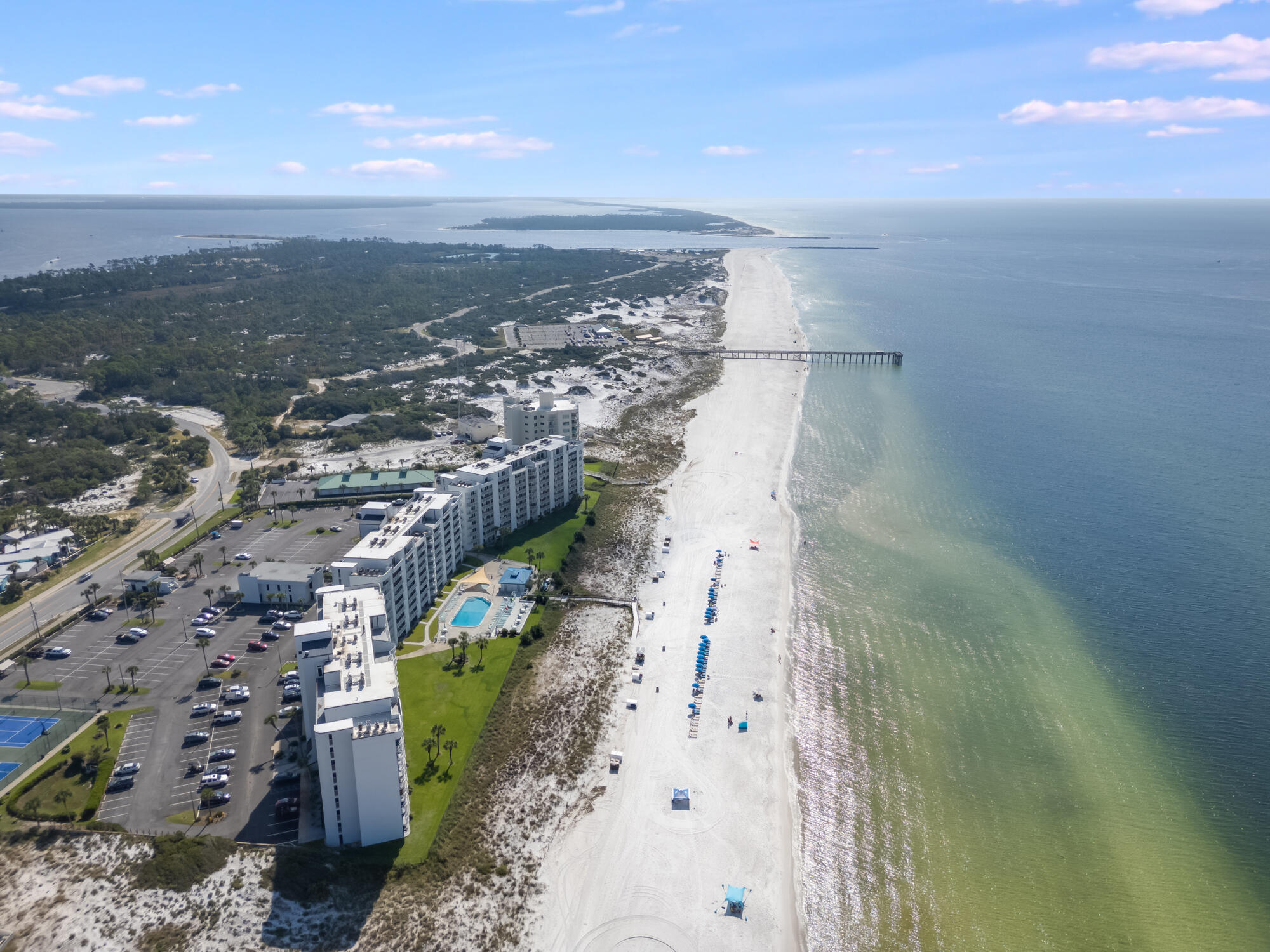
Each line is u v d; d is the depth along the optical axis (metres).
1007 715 162.88
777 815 140.25
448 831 133.62
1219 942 115.44
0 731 153.88
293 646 184.12
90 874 122.56
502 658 180.88
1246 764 148.00
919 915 121.06
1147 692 167.25
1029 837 134.12
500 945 116.25
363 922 117.88
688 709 166.12
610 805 141.88
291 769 145.00
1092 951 114.56
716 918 121.31
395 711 130.88
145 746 149.88
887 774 148.50
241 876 122.31
